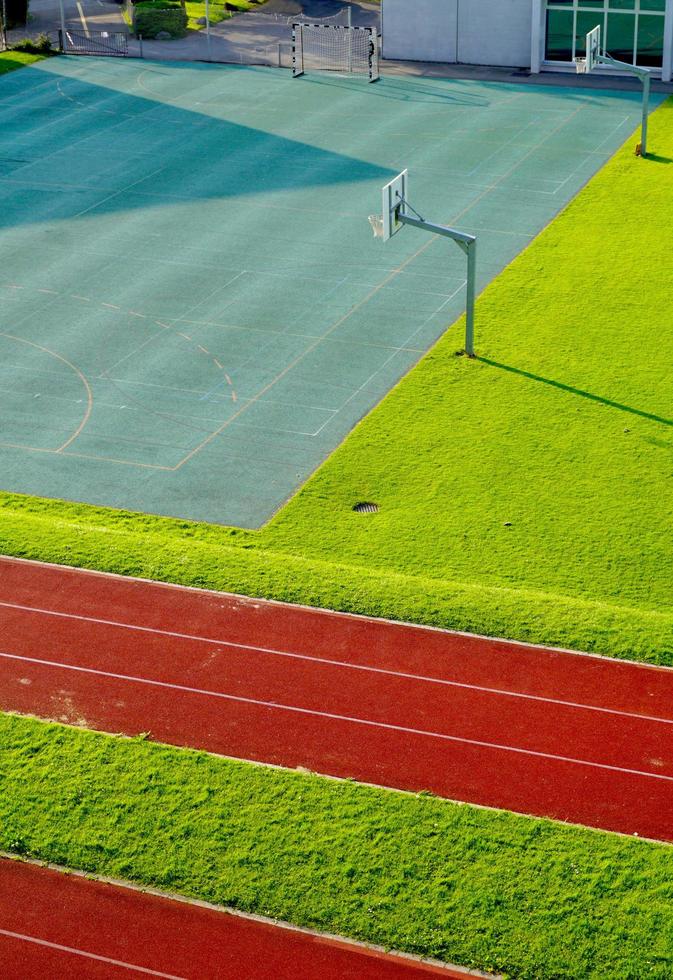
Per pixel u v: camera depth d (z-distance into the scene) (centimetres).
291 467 3556
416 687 2798
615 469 3522
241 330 4341
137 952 2248
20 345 4244
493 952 2219
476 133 6341
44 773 2581
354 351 4191
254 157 6062
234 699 2775
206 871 2375
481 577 3117
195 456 3612
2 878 2381
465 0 7406
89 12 8825
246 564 3158
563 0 7200
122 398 3909
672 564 3145
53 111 6794
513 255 4925
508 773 2580
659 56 7125
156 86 7231
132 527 3312
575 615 2964
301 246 5028
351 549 3225
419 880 2347
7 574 3141
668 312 4428
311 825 2459
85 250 5019
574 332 4303
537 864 2370
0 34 8150
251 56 7875
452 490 3450
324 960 2220
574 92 6994
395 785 2555
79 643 2939
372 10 9000
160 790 2542
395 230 4088
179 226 5247
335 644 2919
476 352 4175
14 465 3569
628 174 5716
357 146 6184
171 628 2977
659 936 2238
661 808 2495
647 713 2719
